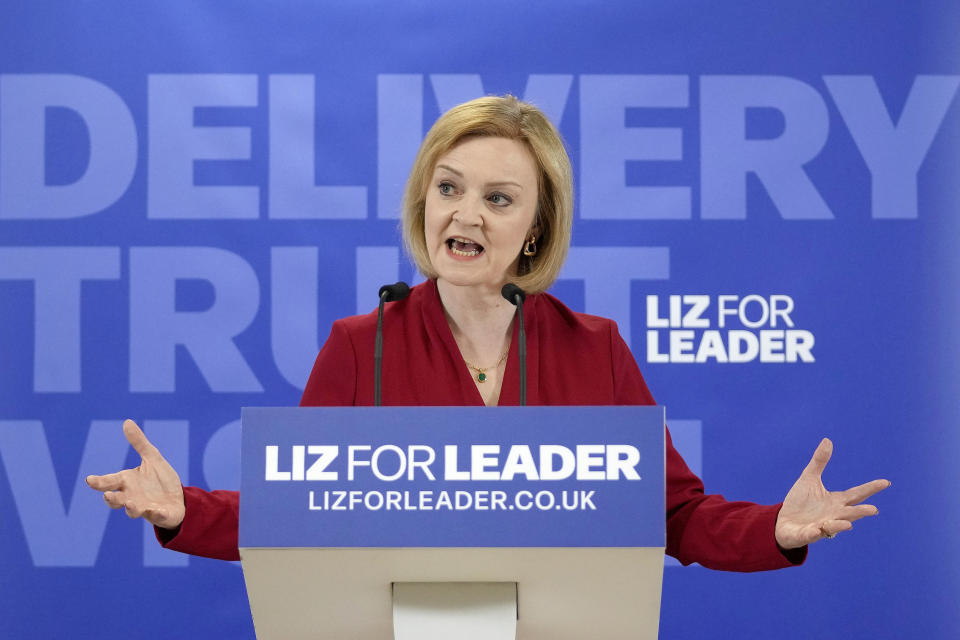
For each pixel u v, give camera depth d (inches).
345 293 413.1
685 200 414.3
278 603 170.1
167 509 193.3
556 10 420.5
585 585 167.3
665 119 417.1
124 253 410.3
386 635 176.7
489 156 236.8
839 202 413.1
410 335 248.4
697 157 415.2
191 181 413.1
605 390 247.1
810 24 417.7
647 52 418.9
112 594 400.8
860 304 410.3
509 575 166.1
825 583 402.3
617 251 413.1
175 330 408.8
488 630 166.6
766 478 407.2
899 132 414.0
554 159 245.3
